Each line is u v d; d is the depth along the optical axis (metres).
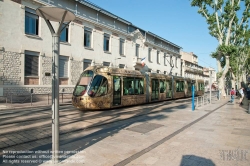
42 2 16.98
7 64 14.85
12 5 15.06
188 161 4.48
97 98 11.39
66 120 8.80
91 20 21.69
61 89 18.67
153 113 11.37
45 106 13.36
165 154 4.91
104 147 5.25
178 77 23.41
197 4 26.44
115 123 8.45
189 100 22.50
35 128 7.23
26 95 14.98
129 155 4.68
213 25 25.97
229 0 25.28
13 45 15.16
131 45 28.59
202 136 6.57
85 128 7.45
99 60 23.02
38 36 16.84
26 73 16.11
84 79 11.85
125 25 27.97
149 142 5.73
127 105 13.80
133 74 14.62
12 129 7.04
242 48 35.16
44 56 17.27
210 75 18.80
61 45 18.84
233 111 13.27
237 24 27.28
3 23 14.57
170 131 7.05
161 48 36.50
